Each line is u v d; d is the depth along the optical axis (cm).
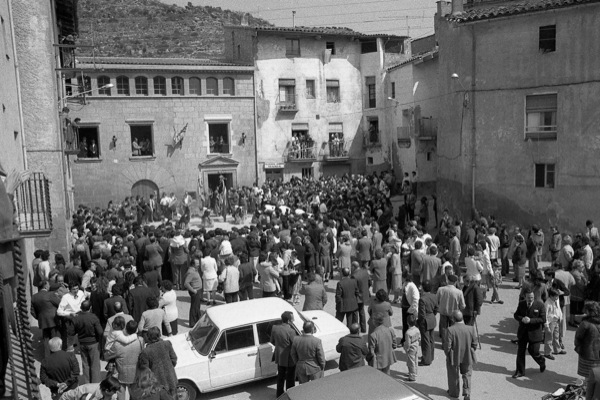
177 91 3669
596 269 1312
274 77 4031
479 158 2400
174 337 1103
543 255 2222
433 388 1049
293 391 696
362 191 3138
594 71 2052
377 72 4206
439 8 3500
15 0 1867
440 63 2630
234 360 1030
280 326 1015
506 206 2338
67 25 2670
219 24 12131
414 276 1565
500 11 2244
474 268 1493
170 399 726
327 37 4172
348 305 1271
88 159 3466
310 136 4181
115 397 780
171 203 3378
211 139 3803
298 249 1747
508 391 1027
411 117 3831
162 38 11012
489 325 1411
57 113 1955
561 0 2081
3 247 547
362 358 934
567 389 921
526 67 2233
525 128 2259
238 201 3409
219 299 1717
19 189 1462
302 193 3409
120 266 1424
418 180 3681
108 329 1043
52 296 1190
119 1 12606
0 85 1375
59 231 1958
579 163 2112
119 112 3509
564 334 1314
